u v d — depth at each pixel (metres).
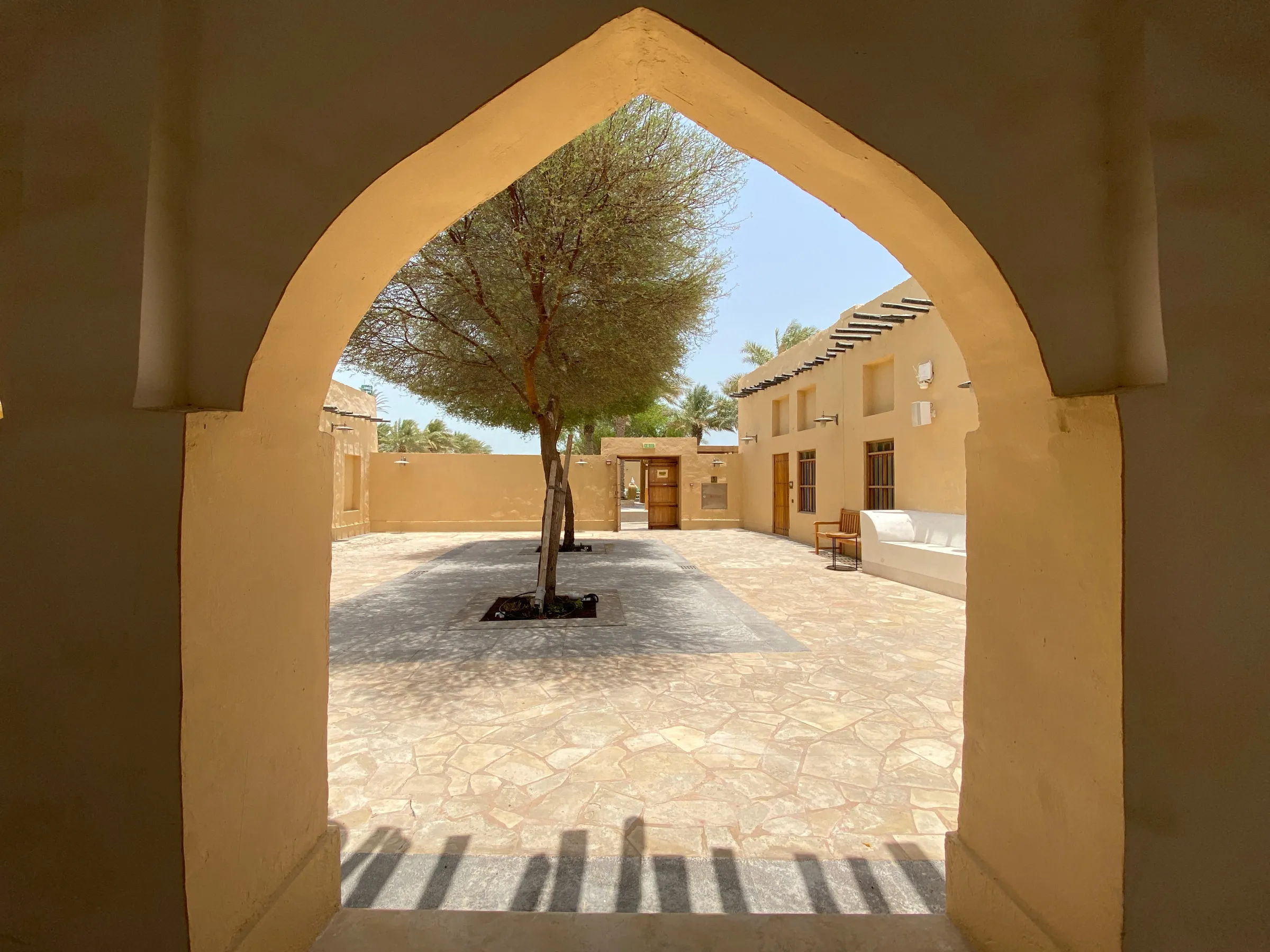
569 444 7.88
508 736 3.83
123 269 1.38
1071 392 1.52
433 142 1.50
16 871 1.40
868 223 1.90
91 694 1.38
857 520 11.91
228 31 1.47
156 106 1.40
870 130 1.50
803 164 1.84
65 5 1.41
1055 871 1.61
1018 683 1.78
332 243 1.56
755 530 18.69
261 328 1.51
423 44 1.49
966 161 1.51
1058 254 1.51
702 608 7.63
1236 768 1.36
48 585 1.39
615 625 6.66
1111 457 1.41
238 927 1.59
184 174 1.46
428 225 1.87
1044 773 1.66
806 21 1.50
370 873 2.47
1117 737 1.39
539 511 19.61
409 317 8.03
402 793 3.13
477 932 2.00
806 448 14.59
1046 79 1.50
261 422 1.70
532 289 7.84
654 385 11.53
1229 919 1.36
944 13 1.50
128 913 1.39
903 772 3.35
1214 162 1.39
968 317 1.82
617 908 2.27
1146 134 1.40
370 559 12.91
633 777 3.30
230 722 1.56
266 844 1.73
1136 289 1.46
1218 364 1.38
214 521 1.49
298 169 1.49
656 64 1.73
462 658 5.50
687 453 19.61
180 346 1.47
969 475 2.04
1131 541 1.37
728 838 2.73
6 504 1.38
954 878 2.06
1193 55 1.40
